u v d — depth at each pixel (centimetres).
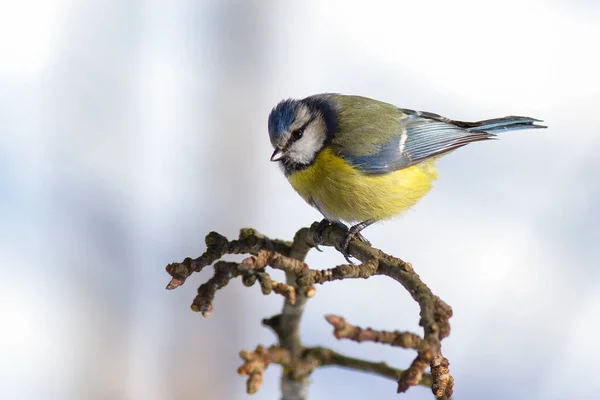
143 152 1292
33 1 1575
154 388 962
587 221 1150
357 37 1591
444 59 1545
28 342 1003
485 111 1383
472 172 1306
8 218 1149
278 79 1437
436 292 1073
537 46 1584
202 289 486
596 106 1392
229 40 1439
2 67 1431
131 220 1165
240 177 1243
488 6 1717
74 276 1070
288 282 596
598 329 1007
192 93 1385
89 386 953
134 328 1029
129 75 1417
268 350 610
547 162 1309
